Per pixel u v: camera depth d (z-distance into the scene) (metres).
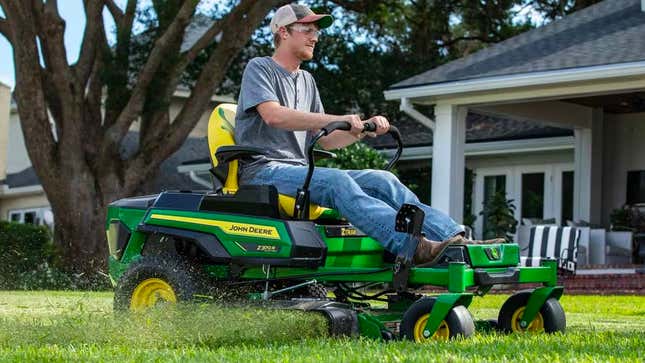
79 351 4.00
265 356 3.78
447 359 3.59
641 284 12.64
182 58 16.08
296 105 5.42
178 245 5.31
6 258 16.48
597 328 6.21
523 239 14.84
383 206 4.77
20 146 30.23
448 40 24.62
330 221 5.25
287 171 5.09
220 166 5.36
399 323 4.97
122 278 5.32
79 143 15.77
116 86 16.20
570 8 25.45
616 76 11.83
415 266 4.73
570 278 13.31
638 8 14.07
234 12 15.92
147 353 3.91
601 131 16.20
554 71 12.24
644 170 16.11
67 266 15.59
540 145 16.97
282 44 5.42
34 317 6.14
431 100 13.69
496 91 13.06
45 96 16.14
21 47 15.20
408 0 23.19
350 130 5.04
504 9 24.27
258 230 4.92
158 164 16.34
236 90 21.72
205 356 3.77
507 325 5.26
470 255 4.68
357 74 21.66
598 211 16.27
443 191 13.50
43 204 27.53
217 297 5.12
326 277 4.91
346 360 3.58
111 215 5.74
